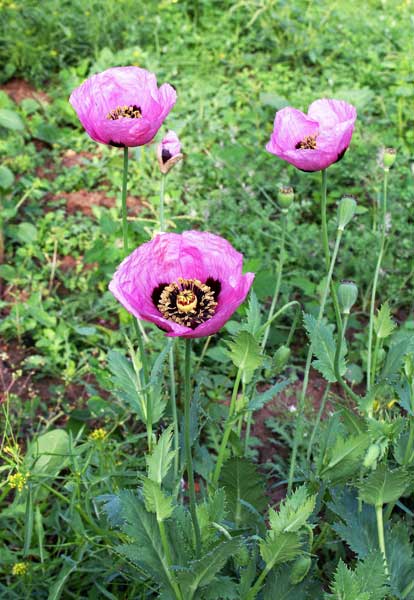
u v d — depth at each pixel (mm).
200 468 927
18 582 882
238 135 1739
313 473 868
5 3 1934
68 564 863
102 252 1333
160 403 843
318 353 862
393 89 1836
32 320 1271
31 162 1622
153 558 717
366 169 1581
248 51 2041
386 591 698
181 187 1568
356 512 812
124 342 1247
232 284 609
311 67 2025
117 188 1578
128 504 718
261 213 1457
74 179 1583
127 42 2016
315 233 1437
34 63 1876
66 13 1992
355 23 2127
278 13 2082
